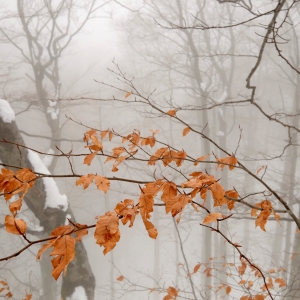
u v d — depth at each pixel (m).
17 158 3.85
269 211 1.63
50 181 4.27
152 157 1.84
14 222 0.89
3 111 3.84
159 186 1.18
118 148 1.86
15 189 1.17
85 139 2.12
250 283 3.86
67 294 4.11
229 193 1.74
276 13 2.19
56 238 0.92
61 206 4.18
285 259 8.34
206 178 1.31
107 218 0.98
